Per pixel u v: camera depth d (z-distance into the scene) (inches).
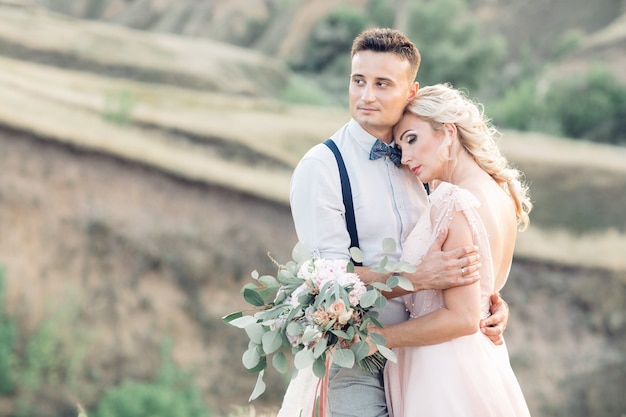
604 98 2016.5
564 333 910.4
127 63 1800.0
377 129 125.3
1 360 886.4
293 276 117.0
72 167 1037.8
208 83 1889.8
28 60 1672.0
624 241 1058.1
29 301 926.4
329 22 2815.0
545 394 860.0
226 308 962.1
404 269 113.0
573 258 989.2
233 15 2952.8
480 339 121.0
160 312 944.9
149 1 3073.3
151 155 1085.1
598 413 856.9
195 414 888.3
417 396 117.6
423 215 120.6
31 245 959.0
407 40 123.4
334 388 124.6
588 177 1189.7
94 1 3088.1
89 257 964.6
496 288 126.3
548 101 2050.9
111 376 901.2
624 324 916.0
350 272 115.3
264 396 907.4
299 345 114.0
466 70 2541.8
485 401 116.3
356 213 123.9
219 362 927.7
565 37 2551.7
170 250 984.3
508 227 124.4
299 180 124.7
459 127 124.7
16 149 1034.7
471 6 2751.0
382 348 113.6
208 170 1086.4
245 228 1028.5
